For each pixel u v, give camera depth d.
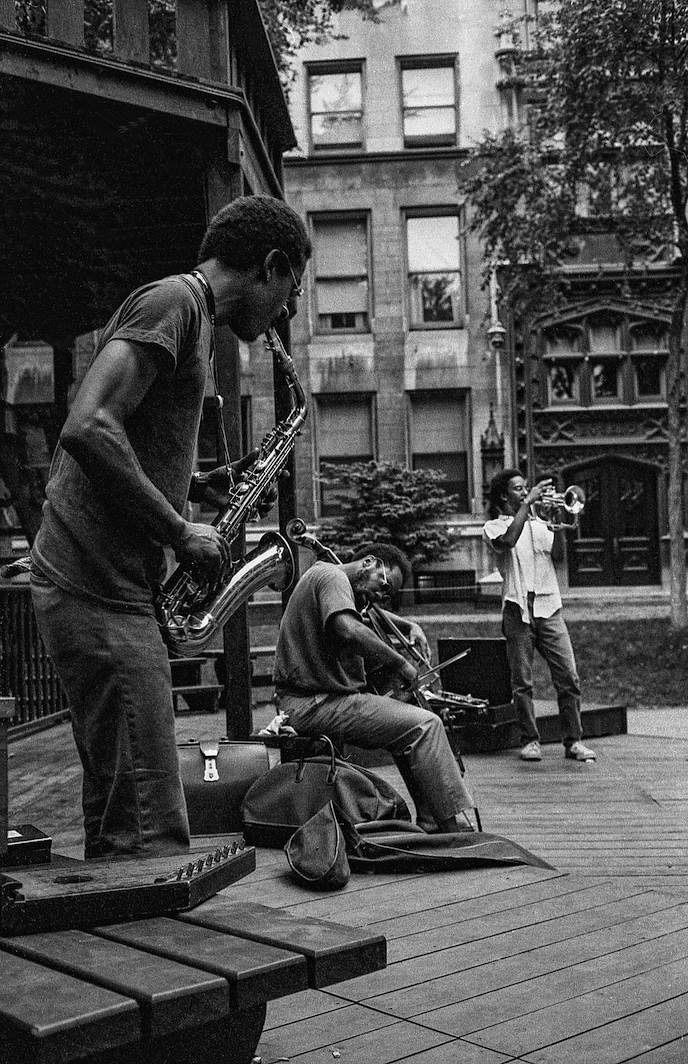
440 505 21.16
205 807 4.05
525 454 23.00
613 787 5.46
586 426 22.83
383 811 4.04
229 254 2.37
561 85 14.45
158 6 8.93
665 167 15.49
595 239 22.84
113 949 1.55
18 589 7.62
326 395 23.12
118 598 2.28
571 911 3.18
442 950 2.83
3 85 4.37
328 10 13.84
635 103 14.14
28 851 1.94
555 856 3.97
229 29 5.08
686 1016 2.35
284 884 3.53
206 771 4.08
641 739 7.39
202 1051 1.72
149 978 1.43
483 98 23.30
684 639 14.09
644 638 14.30
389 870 3.69
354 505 21.42
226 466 3.01
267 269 2.39
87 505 2.26
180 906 1.73
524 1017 2.36
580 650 13.35
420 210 23.28
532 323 21.69
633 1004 2.43
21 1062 1.31
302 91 23.53
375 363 23.00
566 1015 2.37
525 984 2.57
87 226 6.38
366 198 23.23
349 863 3.70
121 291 7.44
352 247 23.42
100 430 2.06
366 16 17.45
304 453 22.98
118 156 5.27
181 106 4.75
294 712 4.18
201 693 6.57
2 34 4.22
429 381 22.92
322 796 3.99
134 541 2.29
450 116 23.52
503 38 23.17
